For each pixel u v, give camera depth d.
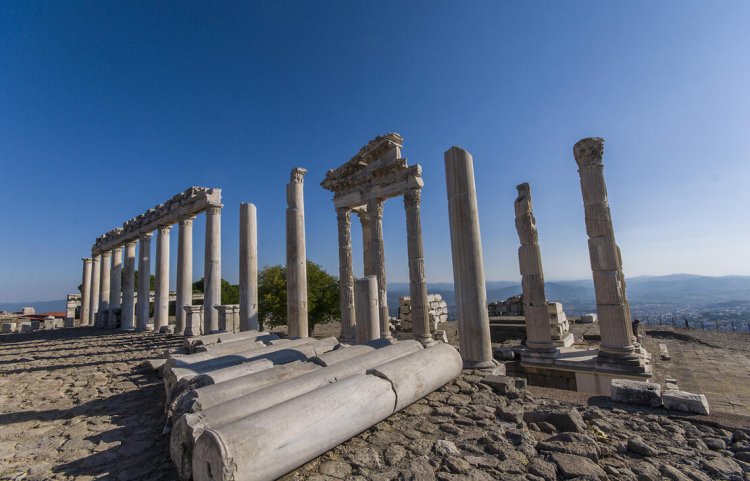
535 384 13.49
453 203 9.88
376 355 7.04
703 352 18.67
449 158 10.12
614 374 11.80
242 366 6.96
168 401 6.41
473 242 9.57
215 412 4.47
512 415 5.60
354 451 4.64
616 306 12.25
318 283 32.88
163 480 4.28
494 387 7.16
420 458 4.42
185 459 4.16
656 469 4.27
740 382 12.90
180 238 21.33
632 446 4.74
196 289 47.47
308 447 4.14
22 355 15.05
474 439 4.95
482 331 9.18
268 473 3.72
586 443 4.69
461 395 6.80
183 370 7.09
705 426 5.51
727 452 4.69
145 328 24.05
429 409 6.09
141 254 24.86
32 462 4.86
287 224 16.77
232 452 3.52
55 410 7.14
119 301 29.52
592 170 13.21
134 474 4.46
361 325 11.35
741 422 5.49
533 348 13.93
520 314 27.59
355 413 4.82
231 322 17.88
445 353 7.33
